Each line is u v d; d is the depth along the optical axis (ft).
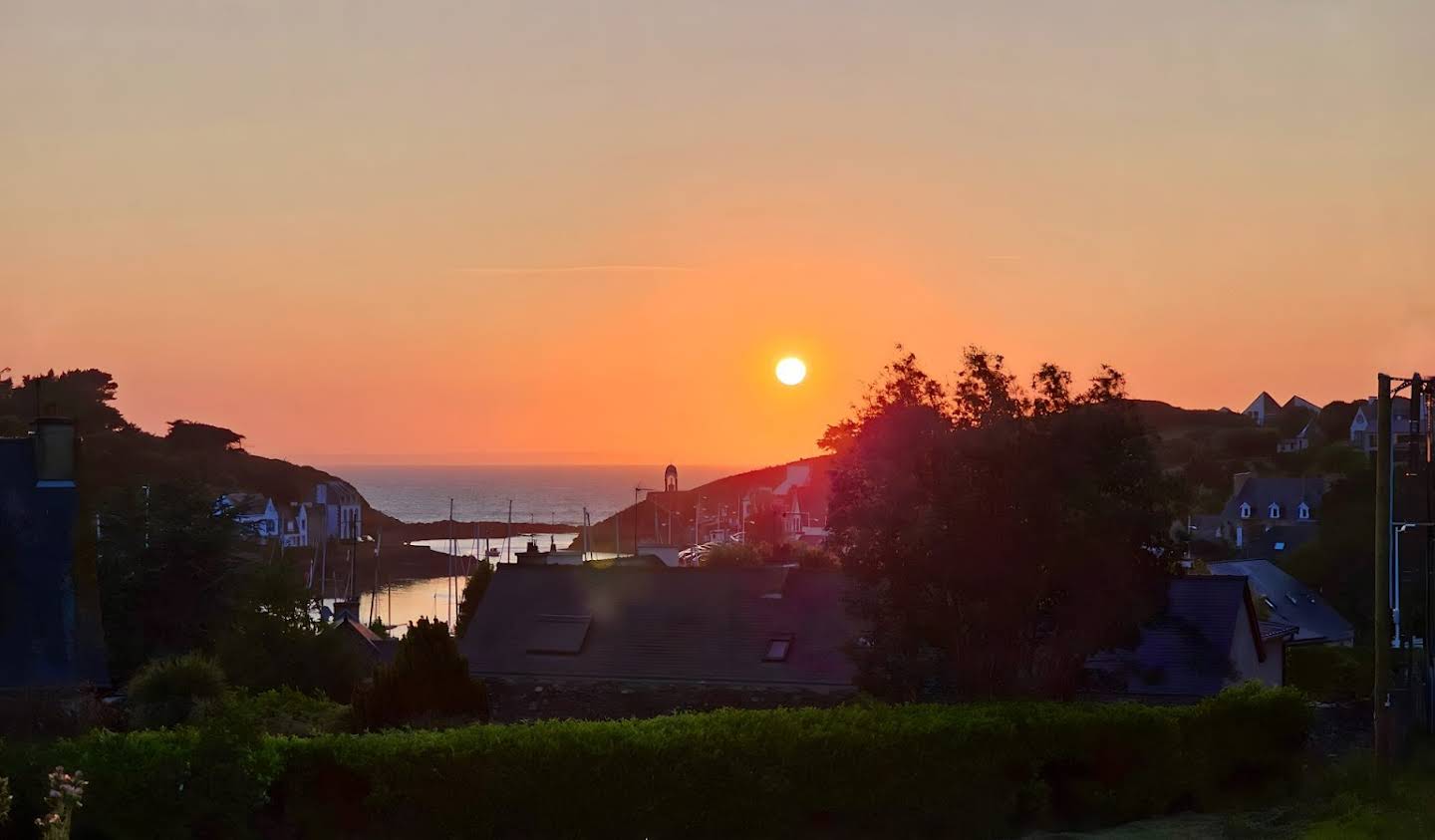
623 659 149.18
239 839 66.49
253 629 162.50
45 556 85.81
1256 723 86.74
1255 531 422.82
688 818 72.79
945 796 76.23
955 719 78.28
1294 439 623.36
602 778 72.13
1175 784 82.43
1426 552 94.63
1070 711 82.48
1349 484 308.19
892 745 75.66
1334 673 166.50
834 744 75.05
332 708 121.39
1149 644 133.18
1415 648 95.50
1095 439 101.35
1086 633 103.04
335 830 70.38
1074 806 80.28
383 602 496.64
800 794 74.23
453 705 110.83
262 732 70.95
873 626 122.01
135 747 65.36
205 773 65.51
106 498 211.20
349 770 70.69
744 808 73.31
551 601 160.86
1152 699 126.52
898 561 105.40
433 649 111.55
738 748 74.02
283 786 70.49
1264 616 220.23
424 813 70.69
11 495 87.51
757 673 143.33
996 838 76.28
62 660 82.43
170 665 114.62
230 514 214.28
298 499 653.30
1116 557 100.17
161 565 200.85
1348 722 113.39
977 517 101.45
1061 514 100.01
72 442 90.07
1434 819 67.10
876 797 75.10
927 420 106.22
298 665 160.66
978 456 100.99
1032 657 108.68
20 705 77.92
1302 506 443.73
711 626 151.94
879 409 109.50
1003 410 105.40
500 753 71.72
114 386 506.07
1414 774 81.76
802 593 154.92
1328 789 81.92
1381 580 86.94
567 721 77.77
